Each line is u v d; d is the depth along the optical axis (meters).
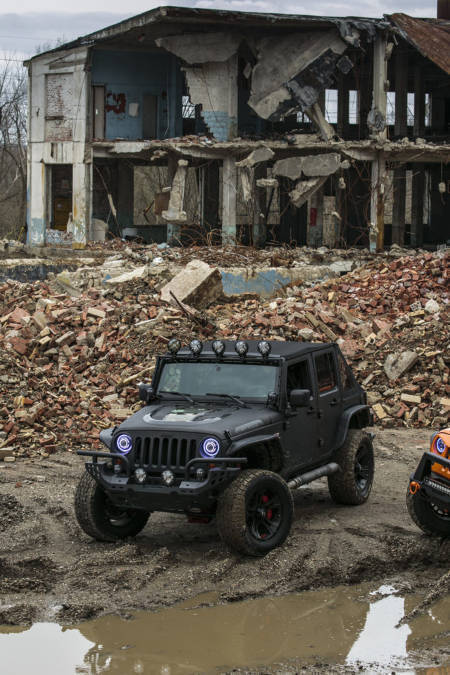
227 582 8.14
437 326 18.00
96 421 14.41
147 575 8.22
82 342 17.33
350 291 21.64
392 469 12.59
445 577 8.17
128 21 33.81
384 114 33.91
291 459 9.51
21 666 6.54
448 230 48.03
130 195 41.66
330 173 34.03
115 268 24.78
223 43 34.50
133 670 6.47
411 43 33.34
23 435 13.62
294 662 6.60
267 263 29.30
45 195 38.47
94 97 37.56
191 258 29.77
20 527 9.71
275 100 34.56
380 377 16.83
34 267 31.38
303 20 33.09
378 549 8.92
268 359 9.57
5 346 16.88
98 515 9.16
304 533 9.45
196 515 8.85
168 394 9.77
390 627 7.26
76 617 7.38
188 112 40.59
